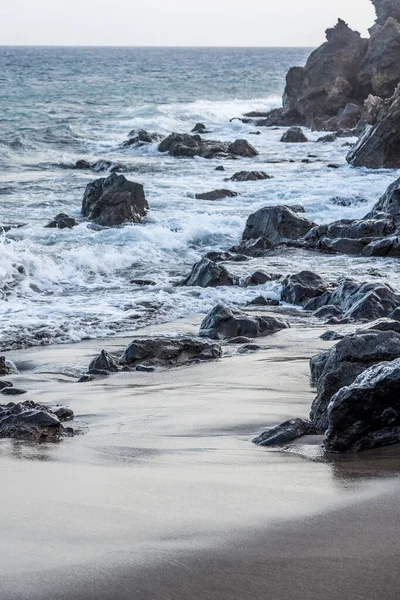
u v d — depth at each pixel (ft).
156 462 26.03
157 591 16.03
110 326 55.62
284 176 129.80
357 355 31.19
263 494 21.85
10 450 28.07
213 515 20.15
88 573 16.83
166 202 104.83
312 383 38.50
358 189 111.65
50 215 98.02
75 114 222.28
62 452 27.71
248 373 41.34
